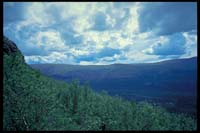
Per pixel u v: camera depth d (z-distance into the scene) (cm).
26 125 5478
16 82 6238
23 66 8100
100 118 10475
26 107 5672
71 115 9250
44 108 5922
